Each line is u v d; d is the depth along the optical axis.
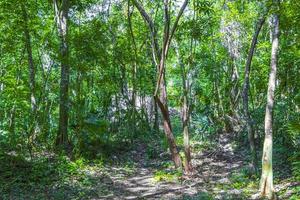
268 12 9.36
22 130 12.53
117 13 17.67
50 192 9.30
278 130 12.93
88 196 9.25
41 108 13.75
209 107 17.53
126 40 16.97
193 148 15.03
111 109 17.39
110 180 10.83
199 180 10.81
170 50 18.62
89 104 17.56
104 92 16.73
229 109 17.86
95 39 13.56
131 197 9.30
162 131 19.11
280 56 12.28
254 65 14.98
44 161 11.03
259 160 12.24
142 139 16.55
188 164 11.40
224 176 11.13
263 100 15.43
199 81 18.59
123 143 15.55
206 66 17.59
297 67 12.39
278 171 10.70
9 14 12.36
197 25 12.12
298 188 8.86
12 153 11.47
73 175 10.77
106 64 14.83
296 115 12.41
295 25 10.23
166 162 12.93
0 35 12.63
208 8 11.78
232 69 17.94
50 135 13.98
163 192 9.73
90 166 12.02
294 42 11.95
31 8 13.05
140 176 11.51
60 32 12.82
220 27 17.28
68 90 13.40
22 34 13.05
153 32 11.59
